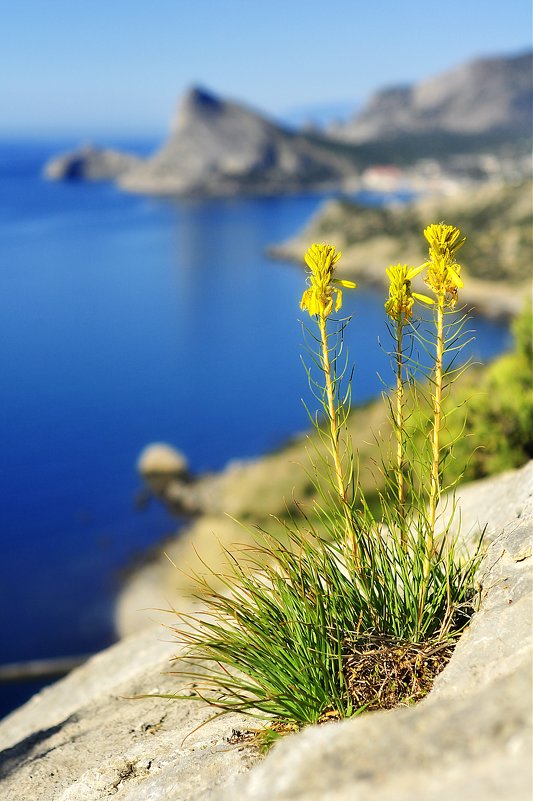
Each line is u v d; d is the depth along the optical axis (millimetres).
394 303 3064
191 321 121000
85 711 5223
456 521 5113
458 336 3061
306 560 3570
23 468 59406
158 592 36219
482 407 8930
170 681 5133
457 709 2127
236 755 3273
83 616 35188
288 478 45625
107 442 65062
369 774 1979
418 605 3439
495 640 2922
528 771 1722
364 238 167250
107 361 97438
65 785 4109
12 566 41594
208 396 79688
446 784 1825
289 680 3328
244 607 3662
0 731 6414
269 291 145375
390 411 3371
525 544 3475
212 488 49125
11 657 31984
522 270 127875
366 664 3338
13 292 149750
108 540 44156
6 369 94812
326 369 3174
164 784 3271
